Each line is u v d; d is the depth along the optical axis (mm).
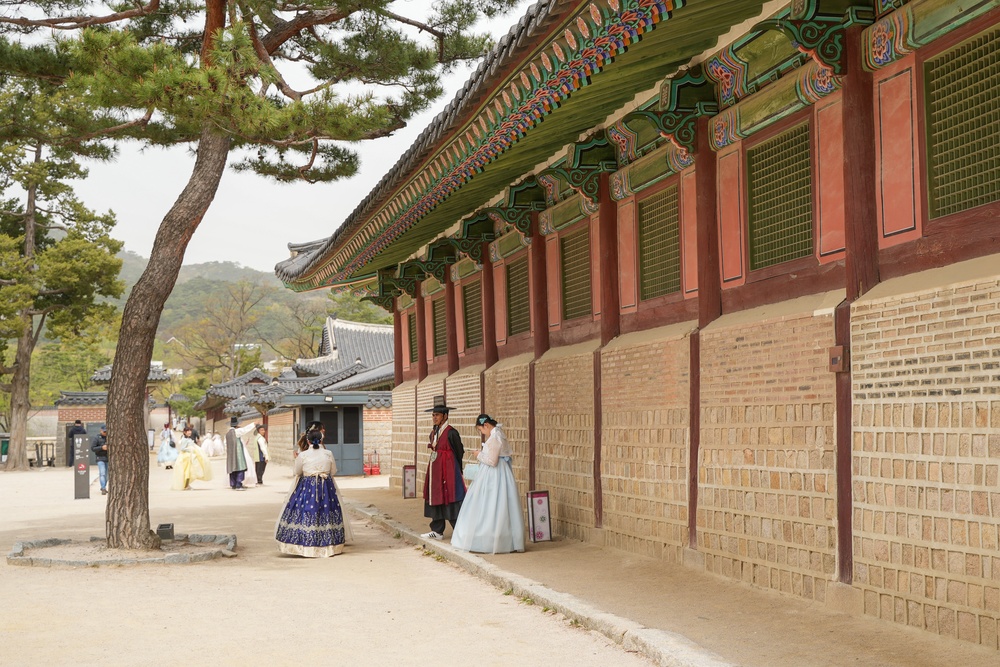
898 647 5895
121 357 11750
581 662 6094
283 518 11719
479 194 14008
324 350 49562
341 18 14242
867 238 7039
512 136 9523
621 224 11234
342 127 11172
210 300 86375
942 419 6074
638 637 6316
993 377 5680
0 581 9773
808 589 7352
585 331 12164
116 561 10852
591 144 11008
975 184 6145
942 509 6047
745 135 8648
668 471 9586
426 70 15875
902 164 6773
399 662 6168
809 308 7516
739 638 6289
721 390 8617
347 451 30250
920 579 6215
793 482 7559
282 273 21562
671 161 9867
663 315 10227
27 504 21250
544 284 13539
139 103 10656
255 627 7336
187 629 7281
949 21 6219
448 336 18266
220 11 11930
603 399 11125
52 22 13383
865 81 7105
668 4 6527
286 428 41094
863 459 6781
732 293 8891
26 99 15297
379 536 13812
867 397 6773
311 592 8953
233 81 10875
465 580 9531
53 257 40000
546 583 8586
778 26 7129
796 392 7578
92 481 31500
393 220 13797
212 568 10688
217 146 12109
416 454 20281
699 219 9219
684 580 8523
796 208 8023
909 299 6410
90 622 7586
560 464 12266
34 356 73375
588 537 11375
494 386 15023
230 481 25922
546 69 7734
